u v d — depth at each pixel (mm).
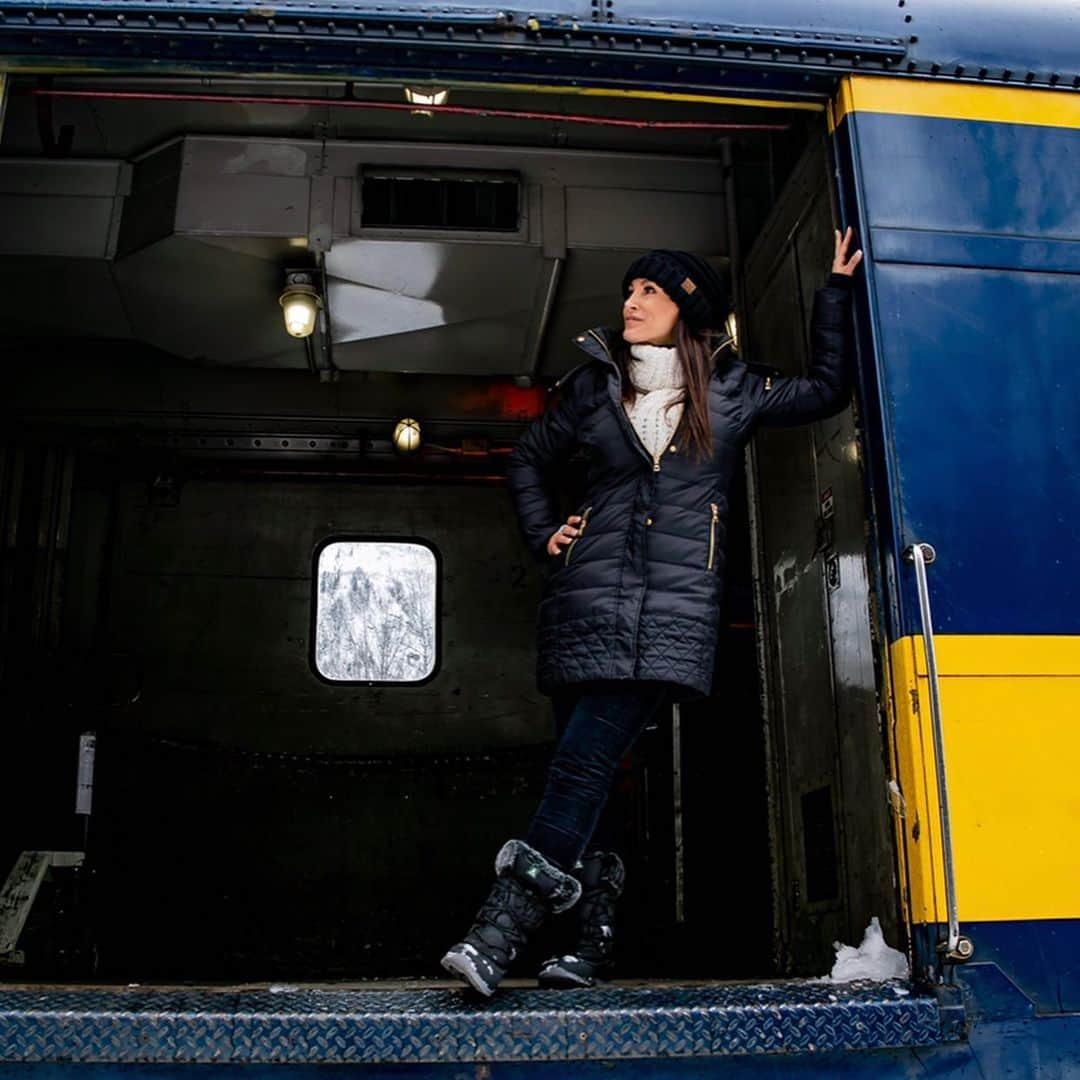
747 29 3094
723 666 5449
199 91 4812
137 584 6723
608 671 2611
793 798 3842
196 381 6762
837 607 3514
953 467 2918
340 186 5039
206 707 6637
